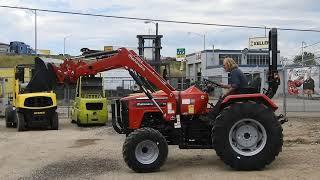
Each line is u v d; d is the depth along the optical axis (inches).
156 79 394.0
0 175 377.1
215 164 399.5
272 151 367.2
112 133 681.0
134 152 366.9
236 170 369.7
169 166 393.4
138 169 367.2
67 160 441.1
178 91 401.7
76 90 884.6
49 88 435.2
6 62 2878.9
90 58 407.2
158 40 815.7
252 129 374.6
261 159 366.3
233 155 366.6
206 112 393.4
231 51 2637.8
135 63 394.3
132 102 395.2
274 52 395.9
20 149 526.6
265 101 382.0
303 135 575.2
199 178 343.9
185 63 2945.4
